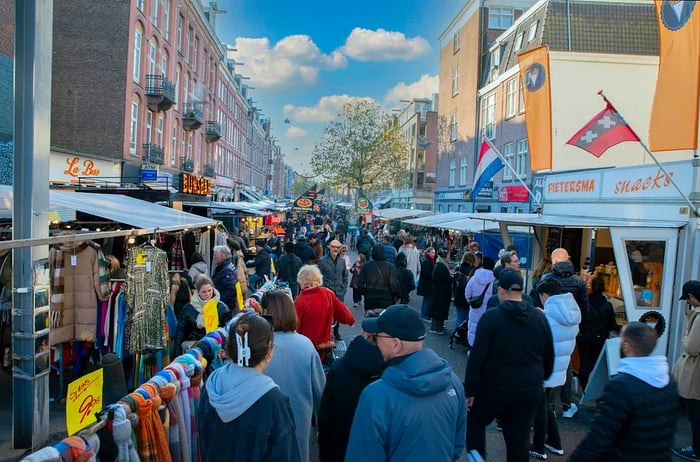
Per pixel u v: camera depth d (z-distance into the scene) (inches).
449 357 327.6
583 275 327.0
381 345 97.8
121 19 770.2
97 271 206.1
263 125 3129.9
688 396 188.1
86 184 524.7
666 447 106.0
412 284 388.5
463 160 1253.7
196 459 141.8
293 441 96.0
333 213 2426.2
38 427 143.4
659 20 283.1
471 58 1208.8
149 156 866.1
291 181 7091.5
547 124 433.1
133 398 112.0
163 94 874.1
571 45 775.1
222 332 174.2
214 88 1491.1
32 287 143.5
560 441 193.0
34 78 146.2
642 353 111.9
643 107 716.7
